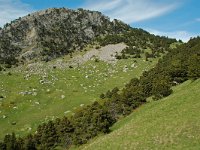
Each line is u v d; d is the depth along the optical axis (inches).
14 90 4362.7
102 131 2669.8
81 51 6205.7
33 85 4500.5
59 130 2898.6
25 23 7003.0
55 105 3841.0
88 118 2844.5
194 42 4505.4
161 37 7003.0
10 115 3715.6
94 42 6683.1
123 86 4242.1
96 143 2158.0
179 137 1713.8
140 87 3186.5
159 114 2172.7
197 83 2652.6
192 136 1686.8
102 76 4756.4
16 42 6491.1
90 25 7268.7
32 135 2992.1
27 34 6761.8
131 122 2352.4
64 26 7062.0
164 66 3804.1
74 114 3243.1
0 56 5979.3
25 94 4197.8
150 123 2066.9
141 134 1937.7
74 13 7524.6
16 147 2753.4
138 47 6038.4
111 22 7628.0
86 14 7593.5
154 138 1804.9
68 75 4886.8
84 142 2672.2
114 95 3238.2
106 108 3002.0
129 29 7593.5
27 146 2785.4
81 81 4606.3
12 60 5802.2
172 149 1627.7
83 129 2785.4
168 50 5900.6
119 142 1958.7
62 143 2802.7
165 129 1857.8
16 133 3319.4
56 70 5172.2
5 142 2805.1
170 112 2118.6
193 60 3100.4
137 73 4717.0
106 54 5743.1
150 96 3070.9
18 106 3909.9
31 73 5034.5
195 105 2053.4
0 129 3430.1
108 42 6368.1
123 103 2979.8
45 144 2817.4
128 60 5344.5
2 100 4069.9
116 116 2918.3
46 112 3681.1
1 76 4926.2
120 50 5880.9
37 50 6146.7
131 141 1892.2
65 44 6525.6
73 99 3934.5
